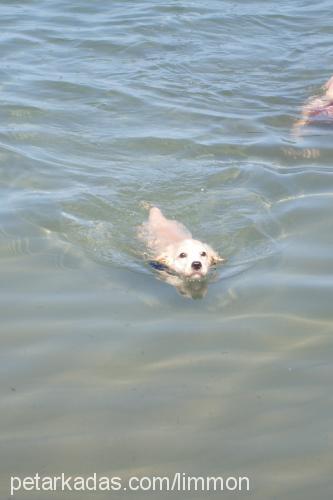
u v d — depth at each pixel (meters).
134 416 5.64
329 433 5.46
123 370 6.17
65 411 5.69
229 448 5.33
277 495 4.90
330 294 7.28
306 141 10.81
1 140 10.53
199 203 9.40
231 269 7.95
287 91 12.56
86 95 12.09
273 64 13.62
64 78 12.65
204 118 11.59
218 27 15.26
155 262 8.09
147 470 5.14
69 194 9.35
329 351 6.43
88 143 10.70
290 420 5.60
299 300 7.21
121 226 8.84
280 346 6.52
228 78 13.05
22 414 5.65
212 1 16.73
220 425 5.55
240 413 5.68
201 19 15.58
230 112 11.82
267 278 7.64
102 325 6.78
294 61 13.75
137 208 9.24
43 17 15.37
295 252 8.05
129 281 7.66
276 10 16.34
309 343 6.55
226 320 6.95
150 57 13.72
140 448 5.34
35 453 5.29
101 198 9.34
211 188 9.70
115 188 9.61
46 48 13.87
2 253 7.91
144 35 14.59
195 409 5.72
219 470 5.13
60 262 7.85
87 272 7.73
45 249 8.08
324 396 5.86
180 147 10.66
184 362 6.29
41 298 7.16
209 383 6.02
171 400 5.82
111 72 13.02
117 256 8.17
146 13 15.77
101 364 6.23
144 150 10.59
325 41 14.69
